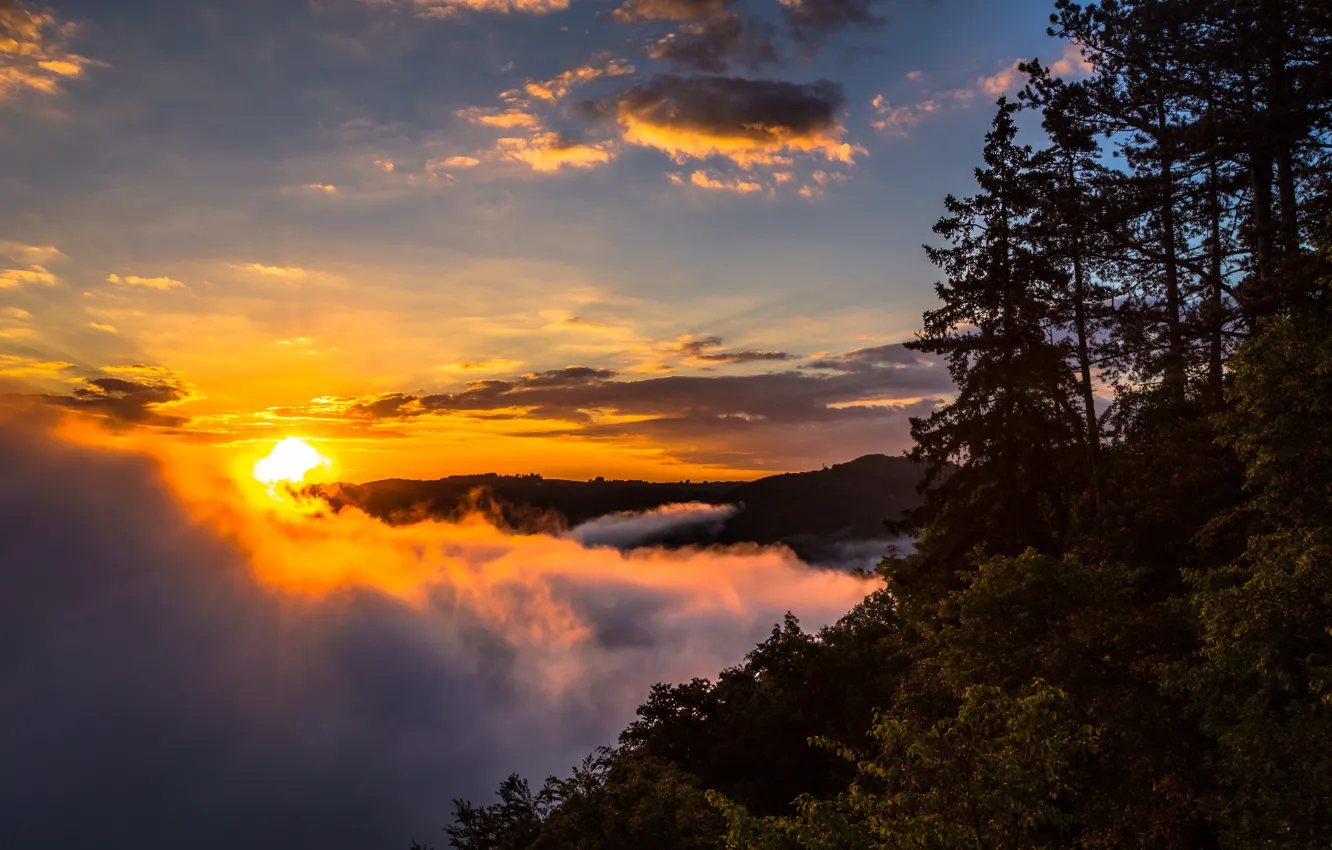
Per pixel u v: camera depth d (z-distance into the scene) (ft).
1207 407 95.81
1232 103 109.81
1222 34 105.29
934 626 97.81
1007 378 109.81
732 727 151.84
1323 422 55.52
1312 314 59.11
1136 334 115.24
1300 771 47.19
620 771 112.37
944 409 117.70
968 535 108.68
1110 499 108.88
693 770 147.74
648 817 94.27
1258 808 49.49
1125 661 68.18
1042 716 43.78
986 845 41.81
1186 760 63.00
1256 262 108.47
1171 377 101.81
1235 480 89.20
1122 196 114.83
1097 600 70.18
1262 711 50.72
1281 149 101.86
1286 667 51.83
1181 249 122.52
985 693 45.32
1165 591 92.53
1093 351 125.70
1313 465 55.01
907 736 44.50
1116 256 122.01
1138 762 64.49
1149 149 112.88
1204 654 58.80
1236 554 82.43
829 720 148.46
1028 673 69.00
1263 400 57.57
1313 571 49.16
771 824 43.88
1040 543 107.14
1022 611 70.03
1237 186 113.19
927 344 120.98
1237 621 52.60
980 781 42.47
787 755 144.66
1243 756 51.16
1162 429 102.89
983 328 116.37
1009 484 108.47
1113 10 114.62
